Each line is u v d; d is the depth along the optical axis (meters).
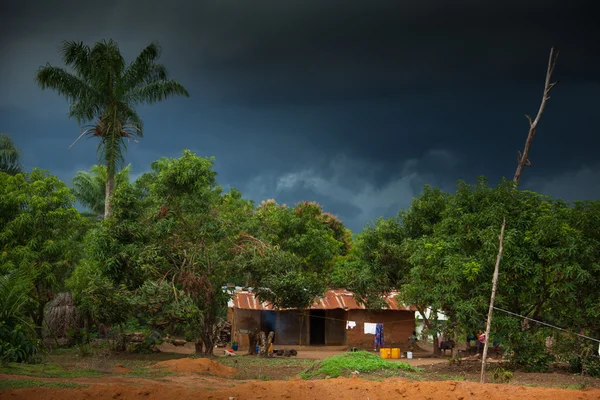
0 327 16.05
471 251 20.80
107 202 32.78
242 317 33.72
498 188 21.23
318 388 11.84
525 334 19.44
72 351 23.89
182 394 11.02
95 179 45.47
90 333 27.91
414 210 30.97
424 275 22.70
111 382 12.80
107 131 33.25
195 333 24.77
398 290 31.77
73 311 27.11
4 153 38.03
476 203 21.22
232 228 26.39
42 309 28.06
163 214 25.22
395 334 33.16
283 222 39.16
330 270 40.50
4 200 27.31
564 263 18.86
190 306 22.66
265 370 19.12
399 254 30.64
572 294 18.95
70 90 33.00
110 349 24.52
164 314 23.55
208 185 26.77
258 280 25.94
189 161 25.73
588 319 19.38
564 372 19.53
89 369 15.50
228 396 11.08
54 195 28.72
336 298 33.97
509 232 19.42
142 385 12.12
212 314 25.11
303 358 26.08
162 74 35.41
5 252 26.25
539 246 19.34
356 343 33.00
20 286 17.00
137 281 25.03
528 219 20.03
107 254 24.75
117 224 25.47
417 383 12.23
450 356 28.81
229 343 32.78
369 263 32.47
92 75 33.00
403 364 16.59
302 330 35.75
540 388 12.24
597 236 19.83
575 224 19.61
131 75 34.56
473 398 11.46
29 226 27.39
